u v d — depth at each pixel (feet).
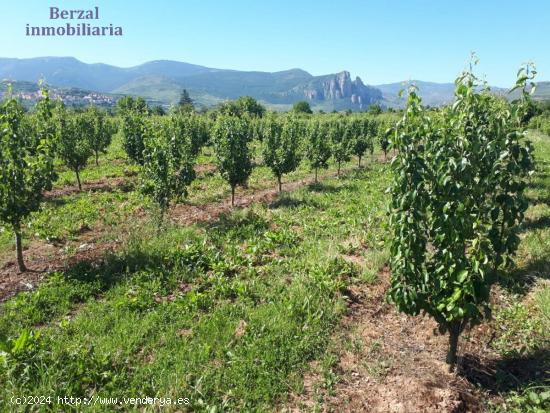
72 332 20.67
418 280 16.75
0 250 33.27
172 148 42.11
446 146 15.99
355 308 23.80
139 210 46.09
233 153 46.83
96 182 61.77
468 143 15.67
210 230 36.91
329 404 16.26
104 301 24.20
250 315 22.09
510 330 20.85
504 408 15.97
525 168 15.71
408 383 17.06
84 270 28.09
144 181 38.68
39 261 31.14
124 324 21.04
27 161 28.19
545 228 33.04
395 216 16.67
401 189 16.28
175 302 23.57
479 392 16.90
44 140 29.45
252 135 117.08
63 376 16.80
